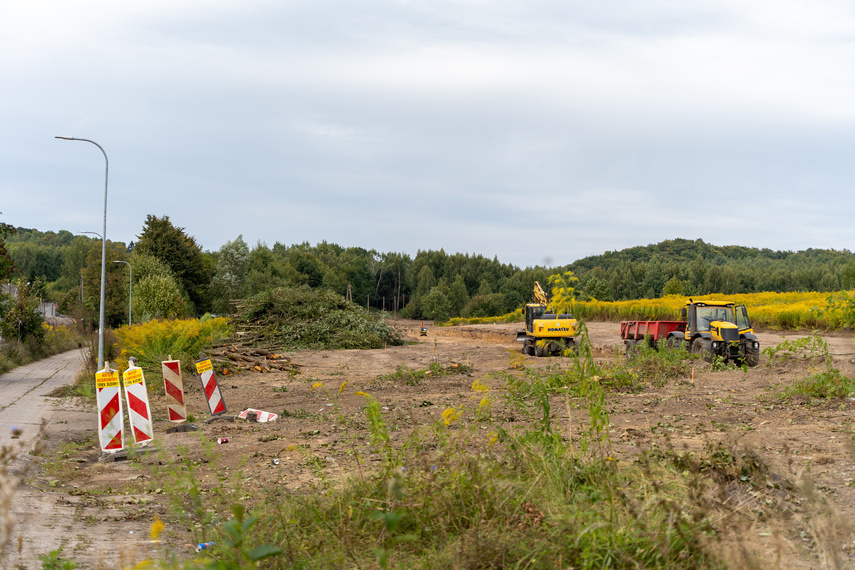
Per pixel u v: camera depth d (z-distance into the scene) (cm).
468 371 1994
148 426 935
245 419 1200
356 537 452
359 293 15462
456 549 404
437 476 515
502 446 705
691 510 439
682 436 880
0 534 446
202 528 518
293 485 681
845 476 639
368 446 891
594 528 415
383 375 2008
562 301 617
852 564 399
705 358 1983
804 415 1038
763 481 571
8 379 2156
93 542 504
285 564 415
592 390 612
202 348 2283
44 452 894
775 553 407
